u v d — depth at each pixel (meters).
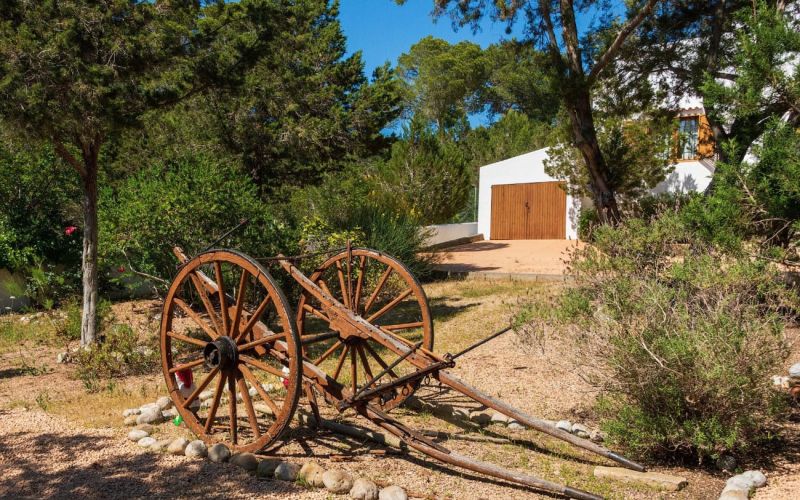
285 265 6.34
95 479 4.68
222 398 6.80
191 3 8.59
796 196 6.79
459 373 7.96
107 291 14.28
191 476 4.74
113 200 11.43
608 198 12.85
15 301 13.88
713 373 4.73
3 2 7.43
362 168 24.23
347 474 4.62
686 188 20.33
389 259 6.58
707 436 4.92
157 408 6.20
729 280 5.46
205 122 15.68
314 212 16.16
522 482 4.42
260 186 17.84
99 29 7.81
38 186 14.43
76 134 8.06
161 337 5.88
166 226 9.96
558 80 12.07
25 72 7.34
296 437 5.71
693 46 12.49
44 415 6.31
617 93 13.70
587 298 6.05
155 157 15.39
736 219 6.89
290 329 4.91
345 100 19.81
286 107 16.42
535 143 34.28
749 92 7.02
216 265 5.57
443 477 4.83
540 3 12.29
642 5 11.61
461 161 23.83
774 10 7.60
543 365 8.12
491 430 6.07
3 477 4.72
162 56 8.29
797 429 5.71
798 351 7.29
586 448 4.79
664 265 6.30
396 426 5.05
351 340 6.20
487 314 11.55
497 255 19.86
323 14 23.62
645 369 5.07
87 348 8.66
